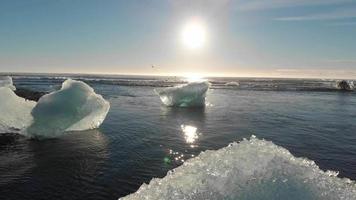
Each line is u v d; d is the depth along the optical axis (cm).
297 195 290
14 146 1023
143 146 1053
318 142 1168
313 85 6169
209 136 1234
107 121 1531
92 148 1015
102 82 6303
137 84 5681
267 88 4819
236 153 350
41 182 720
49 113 1122
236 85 5991
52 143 1069
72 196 648
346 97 3231
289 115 1858
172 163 873
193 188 312
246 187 303
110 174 777
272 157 333
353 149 1068
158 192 320
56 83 5303
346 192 299
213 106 2258
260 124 1528
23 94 2091
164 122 1538
